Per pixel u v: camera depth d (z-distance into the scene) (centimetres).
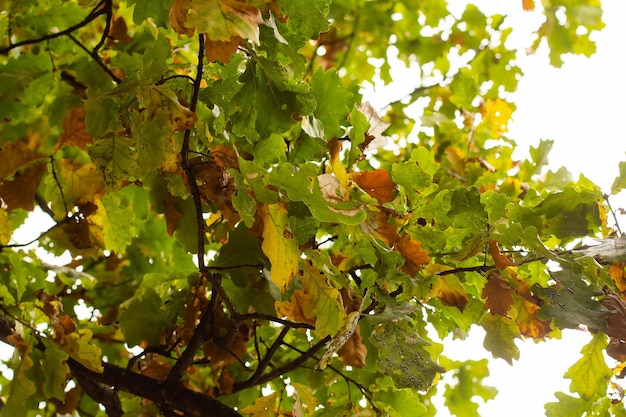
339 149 217
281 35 209
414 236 221
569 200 218
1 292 243
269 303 242
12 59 265
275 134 222
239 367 255
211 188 217
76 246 244
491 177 270
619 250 210
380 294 214
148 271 290
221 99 217
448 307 228
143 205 279
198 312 244
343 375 245
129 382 237
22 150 239
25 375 233
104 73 258
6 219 241
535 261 218
